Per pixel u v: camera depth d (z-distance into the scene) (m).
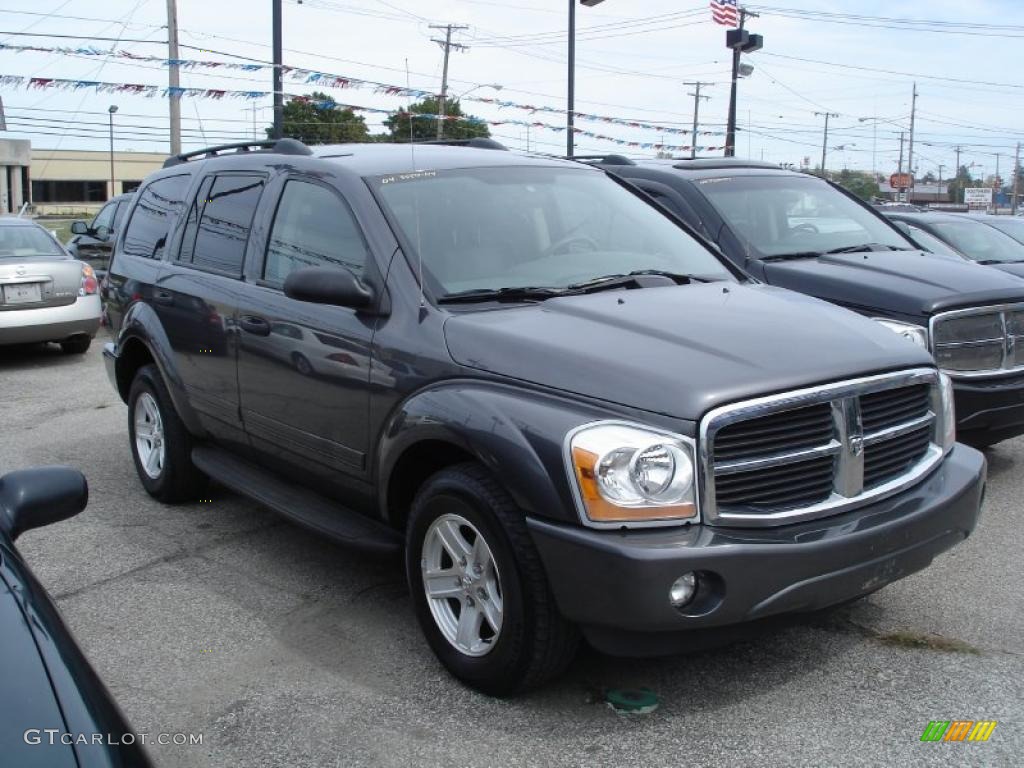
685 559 3.17
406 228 4.37
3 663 2.22
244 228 5.29
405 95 13.80
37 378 10.72
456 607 3.92
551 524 3.35
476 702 3.72
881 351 3.82
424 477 4.16
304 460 4.72
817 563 3.33
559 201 4.95
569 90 20.23
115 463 7.20
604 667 3.95
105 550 5.45
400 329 4.10
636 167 7.89
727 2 22.34
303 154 5.16
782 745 3.39
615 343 3.67
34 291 11.31
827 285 6.36
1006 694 3.70
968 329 5.95
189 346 5.54
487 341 3.80
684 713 3.60
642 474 3.26
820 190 7.91
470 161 5.02
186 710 3.74
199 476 6.07
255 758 3.41
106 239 14.28
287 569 5.13
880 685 3.78
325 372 4.41
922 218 11.14
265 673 4.01
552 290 4.26
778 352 3.63
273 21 17.20
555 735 3.49
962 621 4.33
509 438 3.46
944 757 3.30
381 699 3.77
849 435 3.58
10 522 2.88
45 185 71.75
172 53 18.83
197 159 6.38
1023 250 10.84
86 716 2.10
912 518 3.57
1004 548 5.20
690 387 3.37
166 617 4.56
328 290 4.14
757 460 3.40
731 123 22.72
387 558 4.25
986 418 5.96
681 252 5.01
